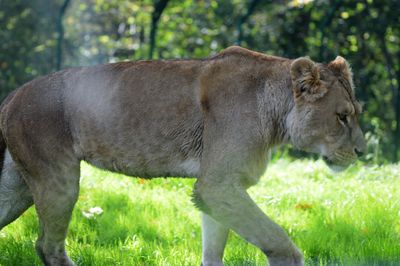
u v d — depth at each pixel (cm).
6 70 3291
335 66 1016
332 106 991
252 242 960
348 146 1002
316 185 1495
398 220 1252
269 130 1008
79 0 3622
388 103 3094
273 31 3044
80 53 3584
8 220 1129
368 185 1454
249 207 962
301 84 993
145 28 3694
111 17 3772
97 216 1285
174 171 1030
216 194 970
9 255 1125
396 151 2600
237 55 1025
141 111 1023
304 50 2995
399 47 3052
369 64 2995
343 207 1315
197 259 1109
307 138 1004
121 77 1044
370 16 2917
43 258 1068
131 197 1391
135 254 1133
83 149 1048
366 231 1201
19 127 1052
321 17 2941
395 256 1089
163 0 2303
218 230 1029
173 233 1237
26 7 3369
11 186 1116
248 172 983
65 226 1056
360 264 1052
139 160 1033
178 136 1013
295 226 1259
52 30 3406
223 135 979
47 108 1045
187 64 1035
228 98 991
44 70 3359
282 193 1429
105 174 1545
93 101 1039
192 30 3481
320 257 1112
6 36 3319
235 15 3312
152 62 1051
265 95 1005
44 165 1044
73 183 1052
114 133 1030
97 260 1110
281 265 952
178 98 1015
